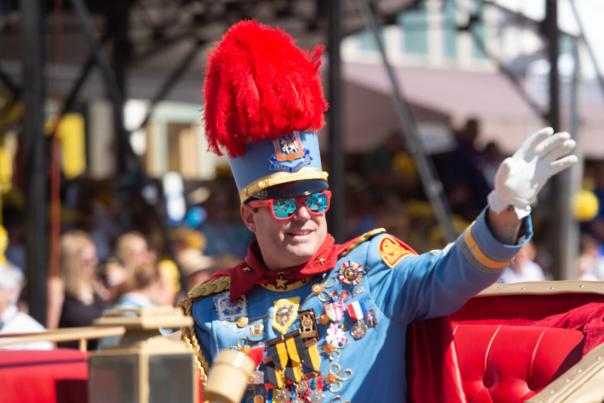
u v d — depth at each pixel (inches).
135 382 192.1
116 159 830.5
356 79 984.9
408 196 838.5
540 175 219.1
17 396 205.2
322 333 252.8
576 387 220.8
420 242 772.6
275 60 255.3
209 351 262.2
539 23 711.7
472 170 851.4
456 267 233.3
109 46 877.8
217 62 260.7
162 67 910.4
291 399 251.0
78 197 763.4
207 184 895.7
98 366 197.5
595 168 979.3
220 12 831.1
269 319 257.0
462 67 1161.4
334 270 257.1
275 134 253.0
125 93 871.1
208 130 264.4
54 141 733.3
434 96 1000.2
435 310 242.1
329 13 530.9
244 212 264.8
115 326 199.8
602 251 875.4
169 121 1273.4
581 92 1016.2
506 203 219.1
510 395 253.6
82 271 520.7
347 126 968.3
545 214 818.8
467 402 260.5
